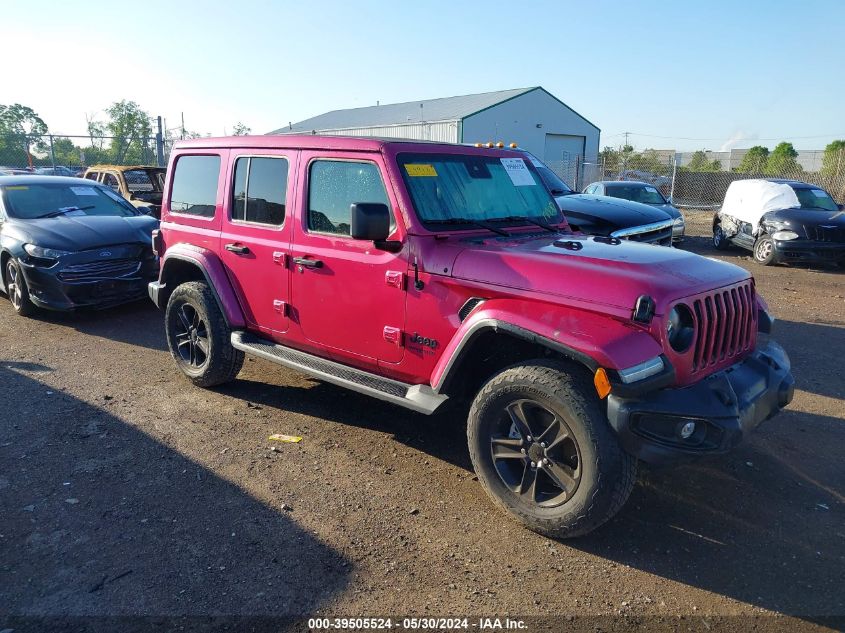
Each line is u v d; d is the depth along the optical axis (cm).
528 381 332
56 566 316
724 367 361
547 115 3969
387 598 297
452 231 399
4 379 580
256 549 332
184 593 298
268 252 474
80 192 933
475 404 361
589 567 322
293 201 456
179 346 575
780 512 374
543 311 332
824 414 518
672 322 320
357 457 438
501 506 361
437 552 333
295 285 458
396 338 400
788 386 375
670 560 328
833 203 1334
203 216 540
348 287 421
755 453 448
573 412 317
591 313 323
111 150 2959
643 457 308
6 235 806
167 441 457
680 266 355
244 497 383
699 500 386
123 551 329
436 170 418
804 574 318
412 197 392
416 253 383
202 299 529
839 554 334
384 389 404
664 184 2934
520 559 328
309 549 333
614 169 3120
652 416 308
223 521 357
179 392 553
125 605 289
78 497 380
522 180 476
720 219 1523
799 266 1300
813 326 804
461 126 3581
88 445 448
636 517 367
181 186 569
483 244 390
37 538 339
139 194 1344
